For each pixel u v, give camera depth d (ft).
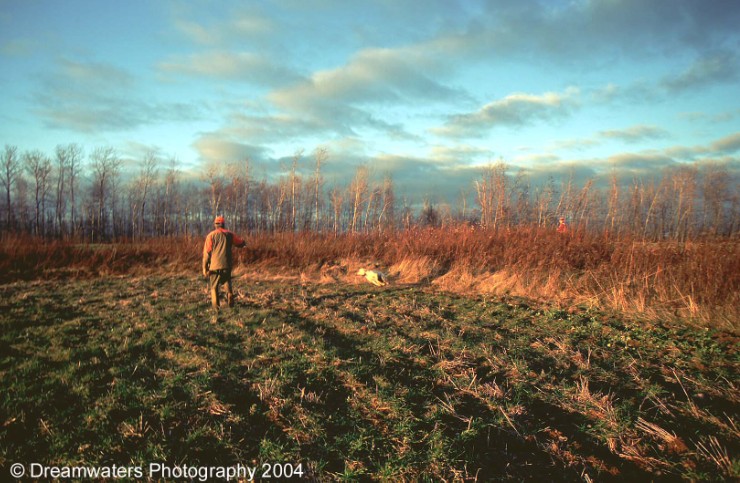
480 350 17.80
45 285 36.27
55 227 166.09
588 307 26.55
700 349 18.16
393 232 54.24
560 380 14.98
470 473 9.88
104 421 11.60
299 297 29.81
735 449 10.62
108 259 46.88
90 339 18.85
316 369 15.25
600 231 40.06
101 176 176.96
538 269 35.42
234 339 19.19
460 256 41.55
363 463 10.16
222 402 12.68
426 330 20.99
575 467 10.19
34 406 12.28
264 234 58.34
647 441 11.09
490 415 12.48
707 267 26.07
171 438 10.96
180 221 196.95
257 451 10.62
